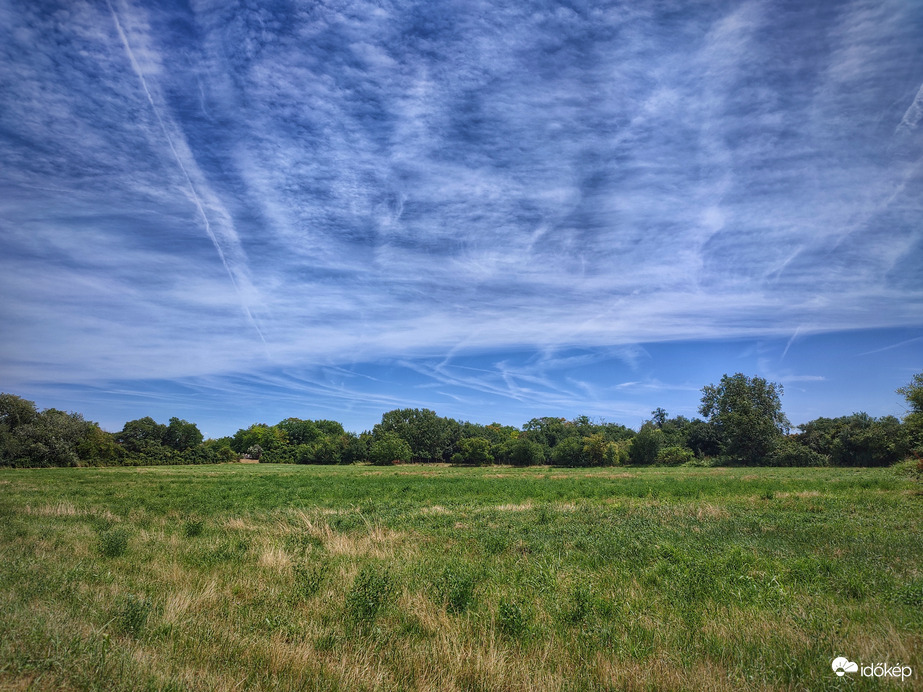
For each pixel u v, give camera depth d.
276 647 6.21
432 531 16.81
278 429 141.50
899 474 34.59
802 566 10.22
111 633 6.51
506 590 9.12
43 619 6.45
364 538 15.16
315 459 114.06
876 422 73.00
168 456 96.94
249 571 10.70
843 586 9.02
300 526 17.81
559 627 7.33
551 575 9.95
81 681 5.04
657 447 90.12
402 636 7.02
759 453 80.44
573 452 91.50
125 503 25.55
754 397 83.25
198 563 11.41
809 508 20.83
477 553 13.12
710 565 10.39
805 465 75.75
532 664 6.10
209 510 23.30
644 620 7.52
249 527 17.52
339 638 6.80
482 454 104.12
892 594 8.36
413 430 116.50
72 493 32.03
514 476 57.66
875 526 15.67
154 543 13.65
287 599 8.70
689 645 6.60
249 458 133.00
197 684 5.29
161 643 6.41
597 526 17.19
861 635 6.51
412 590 9.06
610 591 9.11
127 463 87.44
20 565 9.74
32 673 5.20
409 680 5.81
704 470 65.81
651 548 12.88
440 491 34.44
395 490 35.31
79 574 9.51
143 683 5.11
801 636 6.57
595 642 6.75
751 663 6.01
